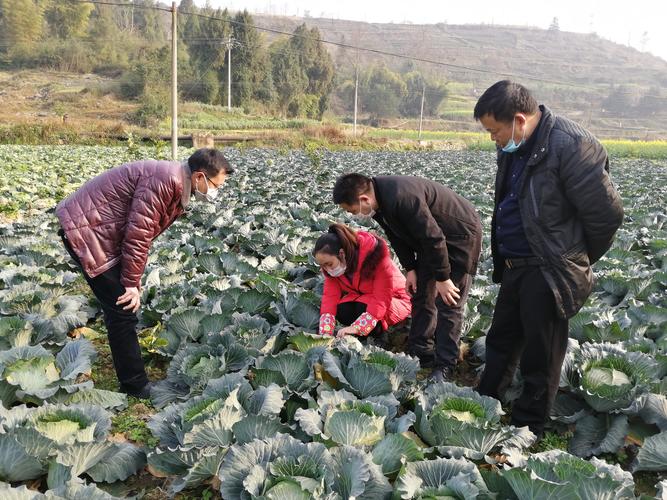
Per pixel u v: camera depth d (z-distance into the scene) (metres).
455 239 4.60
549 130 3.36
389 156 37.00
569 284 3.47
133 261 3.96
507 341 4.06
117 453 3.43
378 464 3.15
